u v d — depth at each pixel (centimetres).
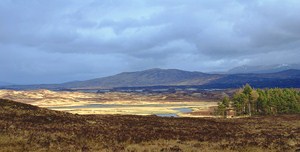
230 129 4844
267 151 2816
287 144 3266
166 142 3222
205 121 6138
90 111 17262
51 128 3475
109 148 2727
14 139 2708
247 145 3138
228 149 2872
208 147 2966
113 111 17650
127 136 3447
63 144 2752
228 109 12150
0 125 3231
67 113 4869
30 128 3312
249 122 6538
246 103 11800
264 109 11575
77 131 3466
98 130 3688
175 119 6091
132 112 17088
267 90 12875
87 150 2566
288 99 11712
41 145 2616
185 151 2669
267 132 4534
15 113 4016
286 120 7481
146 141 3244
